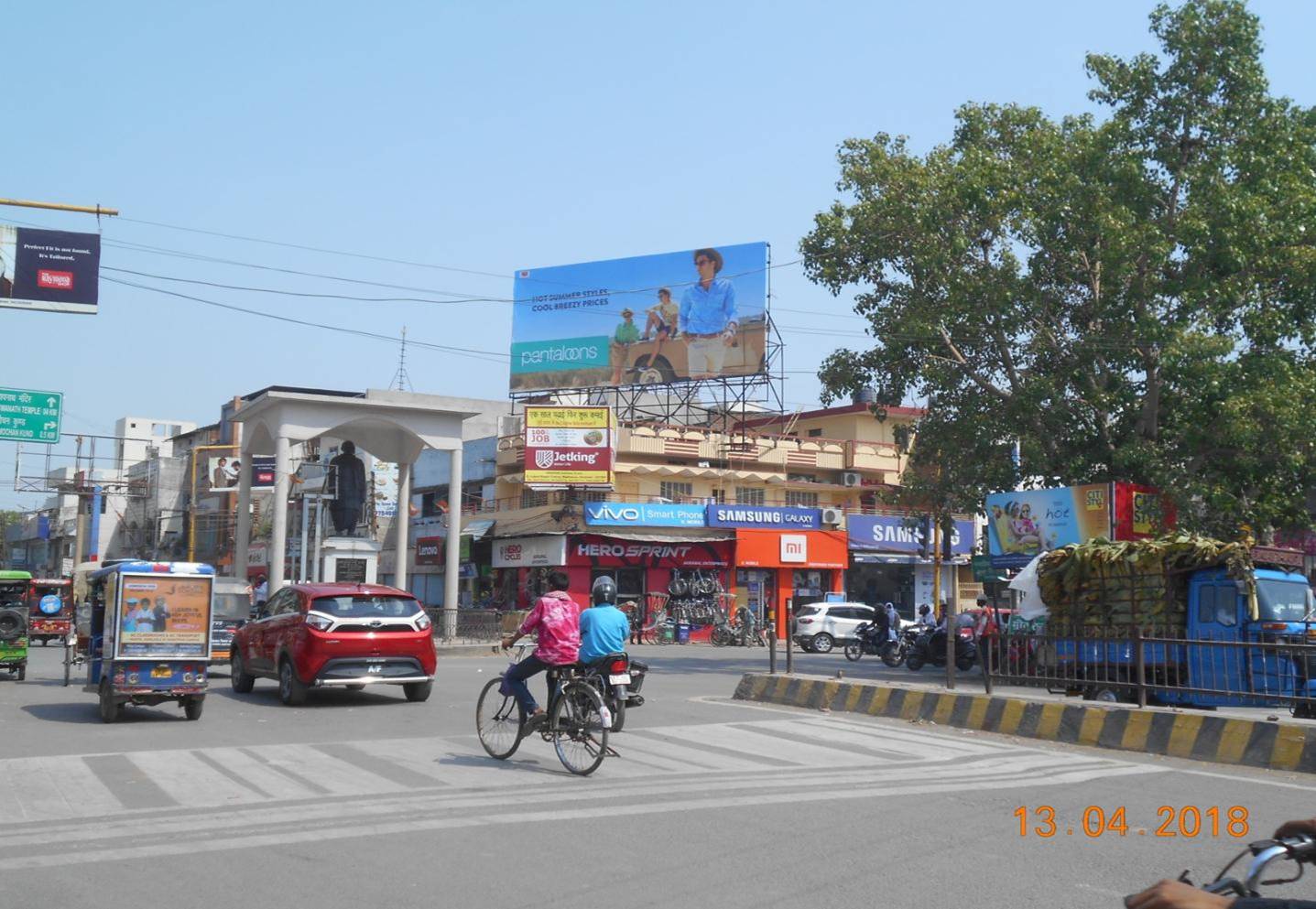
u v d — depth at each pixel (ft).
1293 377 76.89
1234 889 8.96
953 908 19.83
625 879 21.49
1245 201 73.61
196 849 23.76
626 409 168.04
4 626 68.64
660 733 42.39
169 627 47.26
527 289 161.07
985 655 48.52
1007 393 85.66
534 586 150.71
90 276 72.18
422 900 20.08
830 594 157.07
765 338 148.87
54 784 31.30
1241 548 54.90
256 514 199.21
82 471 243.60
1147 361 80.07
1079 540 76.89
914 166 82.69
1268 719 36.91
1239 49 76.13
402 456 124.98
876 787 31.37
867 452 165.17
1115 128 77.30
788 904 20.02
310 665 52.85
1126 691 49.62
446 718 48.83
